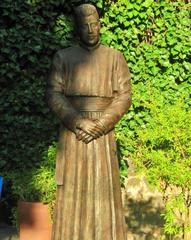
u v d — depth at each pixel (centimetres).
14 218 764
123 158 802
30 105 803
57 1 790
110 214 508
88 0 795
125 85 521
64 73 515
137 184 836
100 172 506
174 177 639
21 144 800
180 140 652
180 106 703
